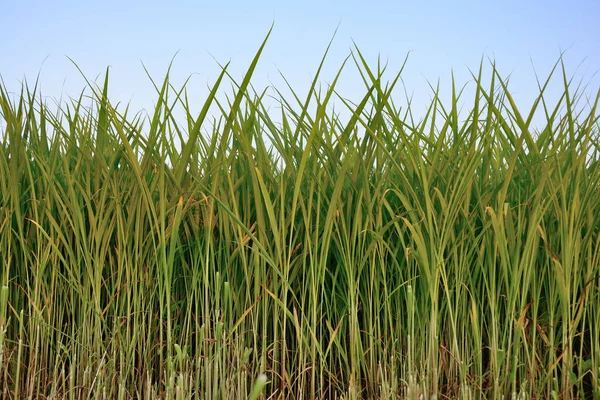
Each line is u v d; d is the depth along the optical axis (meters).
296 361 1.38
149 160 1.18
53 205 1.37
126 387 1.35
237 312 1.34
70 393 1.31
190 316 1.36
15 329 1.42
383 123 1.19
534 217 1.16
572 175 1.23
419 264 1.25
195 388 1.27
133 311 1.41
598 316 1.27
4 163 1.28
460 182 1.19
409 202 1.28
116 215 1.34
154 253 1.32
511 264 1.25
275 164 1.41
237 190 1.29
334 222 1.26
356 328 1.25
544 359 1.32
